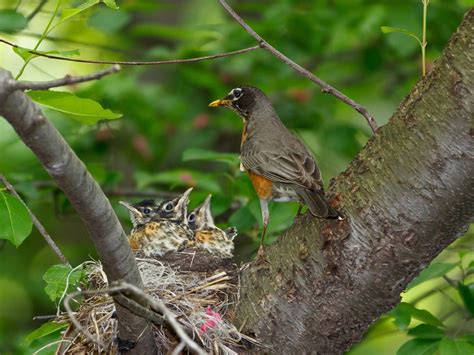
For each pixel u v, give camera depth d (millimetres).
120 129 18250
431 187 8211
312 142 20719
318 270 8719
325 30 17031
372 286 8547
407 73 18938
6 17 12656
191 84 18672
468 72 8023
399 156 8391
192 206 14141
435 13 16344
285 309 8891
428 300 16938
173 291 9992
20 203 9328
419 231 8320
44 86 6324
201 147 18438
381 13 15961
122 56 19344
